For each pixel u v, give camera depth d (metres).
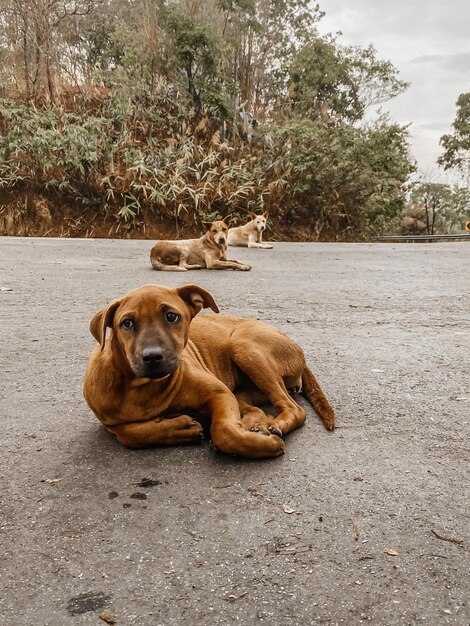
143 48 8.91
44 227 7.61
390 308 2.88
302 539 0.96
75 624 0.78
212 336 1.52
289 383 1.53
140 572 0.88
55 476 1.17
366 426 1.43
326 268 4.45
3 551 0.93
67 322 2.47
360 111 11.53
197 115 9.11
